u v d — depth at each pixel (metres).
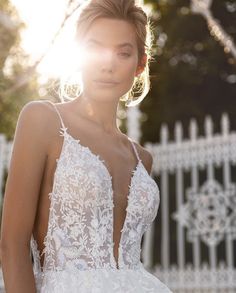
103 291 2.14
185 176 13.29
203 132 14.24
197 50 14.67
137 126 8.57
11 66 7.31
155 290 2.28
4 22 7.18
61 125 2.26
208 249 12.38
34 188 2.17
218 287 7.50
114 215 2.31
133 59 2.32
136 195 2.36
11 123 8.92
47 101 2.30
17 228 2.13
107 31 2.28
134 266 2.31
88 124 2.34
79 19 2.31
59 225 2.19
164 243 7.99
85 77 2.33
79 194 2.19
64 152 2.22
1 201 8.22
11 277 2.08
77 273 2.14
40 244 2.24
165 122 14.41
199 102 14.53
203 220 7.77
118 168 2.38
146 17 2.36
